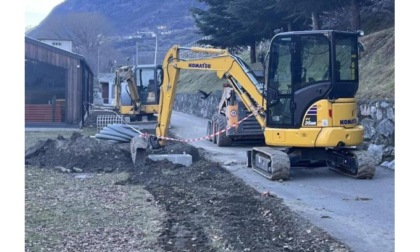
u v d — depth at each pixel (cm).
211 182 1246
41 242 752
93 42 7450
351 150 1308
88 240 768
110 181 1255
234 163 1542
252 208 978
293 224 849
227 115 1962
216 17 3166
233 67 1532
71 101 2644
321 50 1250
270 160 1269
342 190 1142
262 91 1402
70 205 990
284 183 1230
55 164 1455
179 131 2666
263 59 1379
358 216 911
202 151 1828
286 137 1268
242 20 2784
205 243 759
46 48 2577
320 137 1238
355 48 1270
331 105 1238
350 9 2306
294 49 1263
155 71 2834
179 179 1288
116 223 863
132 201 1037
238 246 741
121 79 2869
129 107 2816
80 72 2645
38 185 1184
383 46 1977
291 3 2192
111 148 1506
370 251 719
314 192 1123
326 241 759
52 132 2438
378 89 1648
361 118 1616
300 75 1260
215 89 3812
